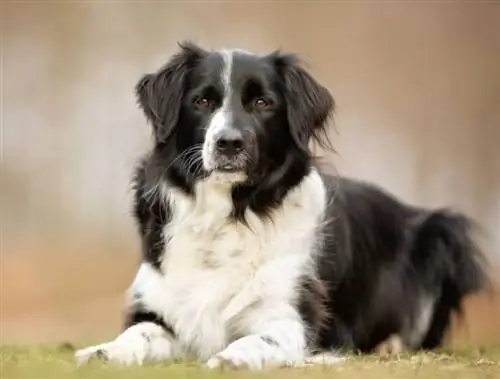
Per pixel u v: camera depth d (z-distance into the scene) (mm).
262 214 11586
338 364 10734
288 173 11758
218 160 11242
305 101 11891
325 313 11828
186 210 11602
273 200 11648
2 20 48438
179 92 11727
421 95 47125
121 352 10758
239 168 11273
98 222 42781
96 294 30219
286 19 48844
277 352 10750
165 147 11805
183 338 11547
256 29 48875
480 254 13961
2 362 10578
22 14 48500
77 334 18562
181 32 48562
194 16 48688
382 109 47062
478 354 12164
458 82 46969
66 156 45375
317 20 48906
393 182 43094
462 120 45969
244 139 11242
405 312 13258
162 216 11734
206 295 11492
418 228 13648
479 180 43750
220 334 11484
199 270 11555
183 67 11805
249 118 11477
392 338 13156
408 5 48125
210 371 9953
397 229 13422
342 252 12352
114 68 48250
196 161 11477
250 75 11609
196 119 11562
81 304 26844
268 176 11602
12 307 26578
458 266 13672
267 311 11461
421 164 44000
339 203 12695
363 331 12750
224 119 11320
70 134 46656
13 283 30031
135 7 48562
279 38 48781
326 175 12547
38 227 42625
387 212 13445
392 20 48375
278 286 11500
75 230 42156
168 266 11609
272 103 11648
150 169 11883
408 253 13461
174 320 11523
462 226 13805
